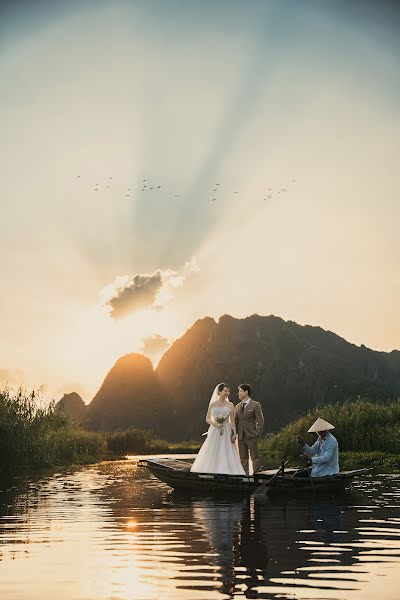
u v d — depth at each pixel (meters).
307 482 13.40
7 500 12.49
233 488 13.55
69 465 22.14
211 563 6.91
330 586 5.97
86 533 8.80
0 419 20.31
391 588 5.89
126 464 22.61
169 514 10.59
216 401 14.89
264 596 5.68
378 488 14.41
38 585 6.13
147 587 6.02
